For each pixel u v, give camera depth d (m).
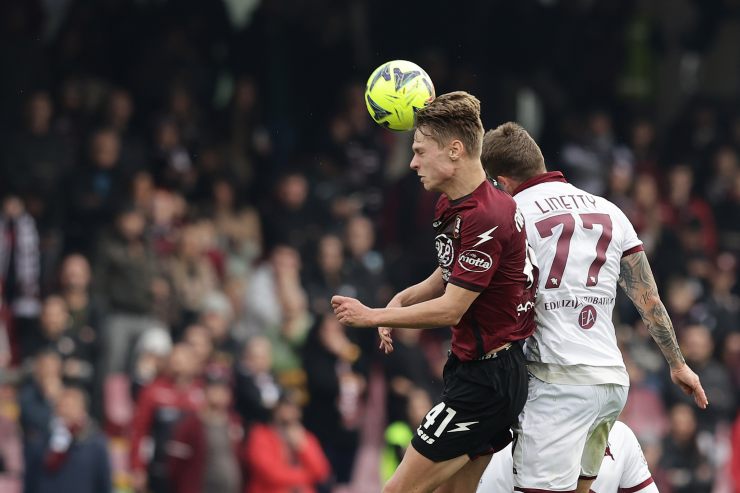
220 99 58.59
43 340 45.81
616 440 25.33
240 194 55.06
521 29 60.56
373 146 56.91
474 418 21.45
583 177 59.22
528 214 22.23
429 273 53.62
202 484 42.59
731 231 60.88
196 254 49.53
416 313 20.81
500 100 59.72
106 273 47.47
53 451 41.75
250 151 57.66
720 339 55.44
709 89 67.62
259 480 43.62
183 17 58.00
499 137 22.75
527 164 22.58
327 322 47.25
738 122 65.56
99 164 51.03
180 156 53.81
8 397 46.38
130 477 43.78
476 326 21.33
